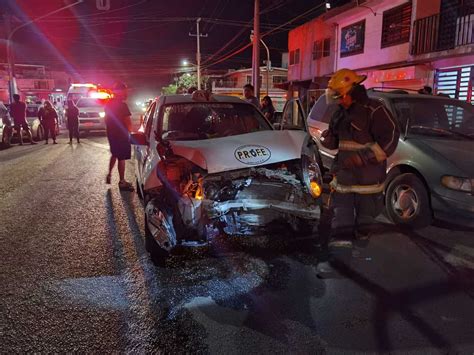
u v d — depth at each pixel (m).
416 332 2.99
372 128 3.69
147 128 5.86
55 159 12.00
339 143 3.87
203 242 4.00
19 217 6.00
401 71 14.77
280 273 3.97
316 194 4.09
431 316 3.19
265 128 5.64
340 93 3.65
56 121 17.89
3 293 3.68
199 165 3.97
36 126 17.98
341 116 3.82
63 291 3.70
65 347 2.88
